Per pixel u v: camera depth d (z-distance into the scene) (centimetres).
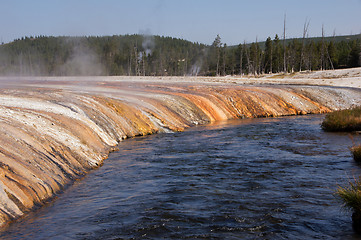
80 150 1300
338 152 1492
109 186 1026
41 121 1355
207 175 1137
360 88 4578
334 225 714
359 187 754
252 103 3400
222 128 2364
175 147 1652
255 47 10938
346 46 12312
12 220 734
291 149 1573
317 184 1014
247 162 1318
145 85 4109
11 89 2467
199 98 3164
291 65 10744
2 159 868
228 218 764
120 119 2056
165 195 932
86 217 783
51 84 3747
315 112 3566
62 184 1007
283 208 819
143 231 704
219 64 12662
